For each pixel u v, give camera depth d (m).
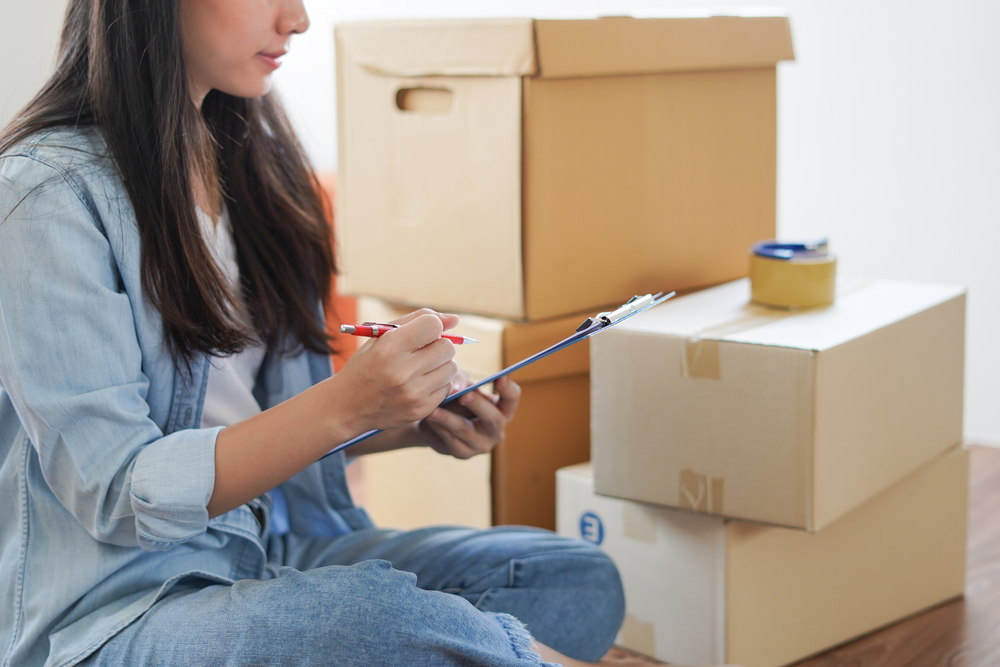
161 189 0.82
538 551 1.01
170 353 0.85
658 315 1.15
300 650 0.73
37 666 0.83
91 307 0.79
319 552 1.03
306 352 1.06
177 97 0.82
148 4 0.80
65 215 0.78
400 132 1.34
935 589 1.28
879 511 1.21
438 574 0.97
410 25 1.28
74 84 0.86
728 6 2.12
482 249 1.26
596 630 1.04
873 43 1.95
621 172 1.29
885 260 2.01
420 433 1.07
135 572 0.85
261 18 0.86
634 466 1.11
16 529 0.86
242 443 0.79
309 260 1.06
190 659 0.75
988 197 1.86
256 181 1.02
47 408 0.77
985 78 1.83
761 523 1.02
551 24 1.16
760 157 1.45
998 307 1.88
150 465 0.78
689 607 1.11
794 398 0.97
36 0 1.74
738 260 1.46
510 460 1.33
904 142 1.95
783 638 1.13
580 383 1.39
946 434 1.23
